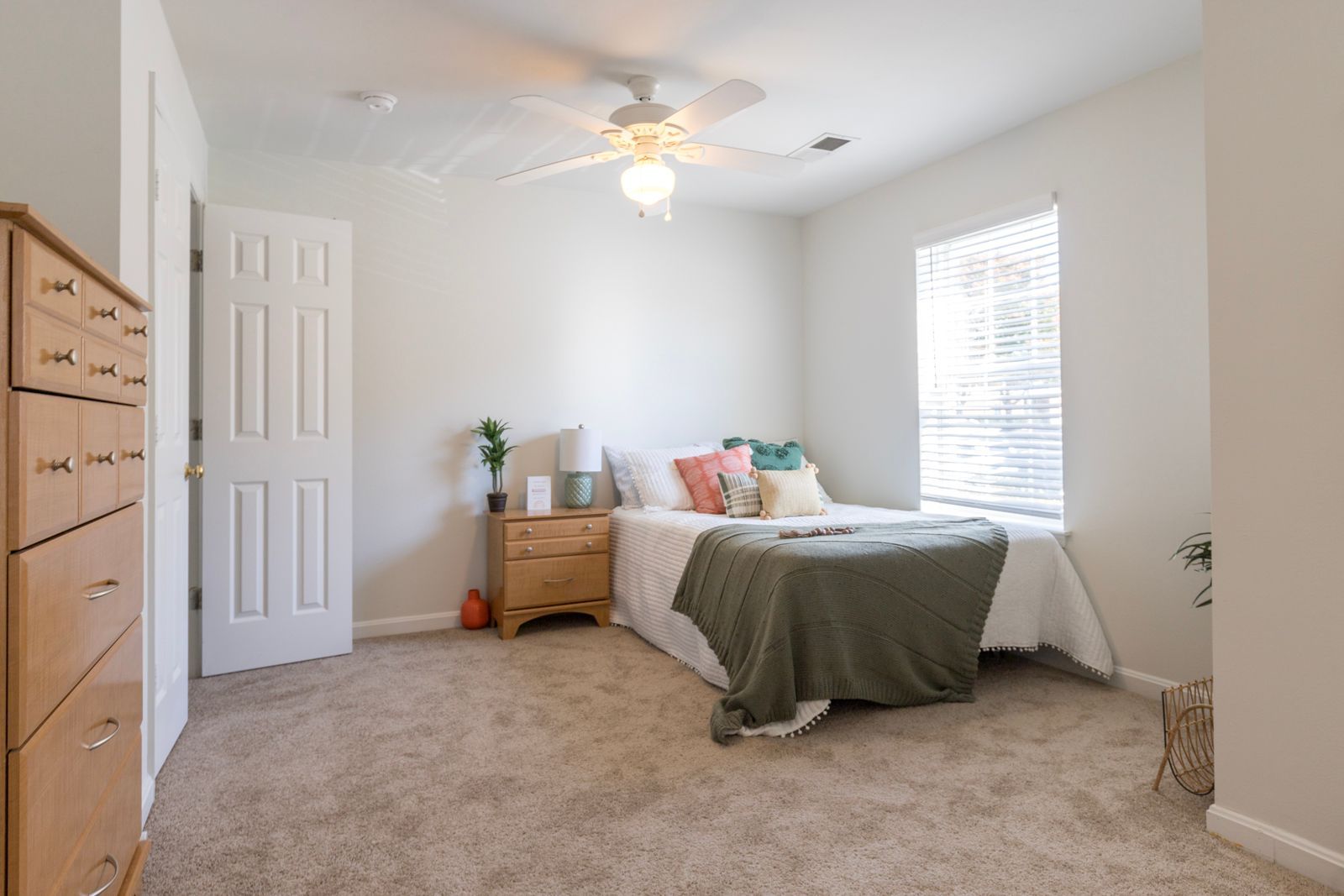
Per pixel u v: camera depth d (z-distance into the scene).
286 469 3.32
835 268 4.63
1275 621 1.76
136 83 1.91
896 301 4.17
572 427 4.32
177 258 2.51
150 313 2.05
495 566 3.91
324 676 3.15
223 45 2.60
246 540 3.24
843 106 3.18
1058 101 3.15
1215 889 1.65
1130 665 2.98
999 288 3.56
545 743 2.45
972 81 2.96
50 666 1.00
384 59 2.72
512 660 3.38
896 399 4.18
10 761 0.89
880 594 2.69
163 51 2.35
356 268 3.82
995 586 2.91
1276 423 1.76
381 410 3.87
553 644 3.64
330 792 2.11
